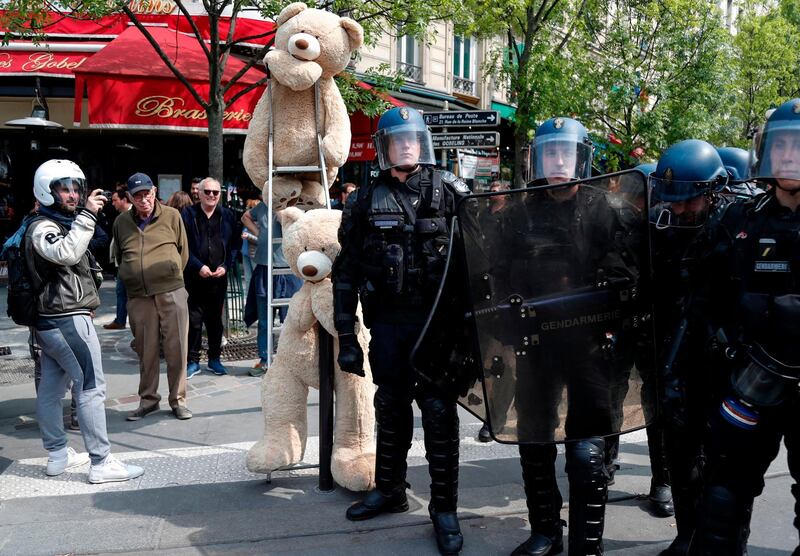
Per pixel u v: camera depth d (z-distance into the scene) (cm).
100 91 865
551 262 270
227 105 803
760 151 242
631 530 347
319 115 482
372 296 322
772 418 248
